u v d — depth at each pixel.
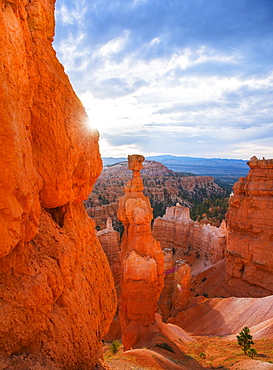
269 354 19.64
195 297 40.41
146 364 16.02
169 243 71.44
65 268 6.82
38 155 6.58
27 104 5.77
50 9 7.75
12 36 4.88
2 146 4.26
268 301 30.08
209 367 19.05
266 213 36.34
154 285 26.95
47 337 5.56
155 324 27.06
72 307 6.80
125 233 33.00
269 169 37.28
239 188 39.97
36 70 6.52
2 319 4.48
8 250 4.46
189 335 31.41
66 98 7.43
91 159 9.16
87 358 6.93
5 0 4.97
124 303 27.75
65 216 8.34
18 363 4.59
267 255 35.81
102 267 10.01
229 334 29.14
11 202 4.45
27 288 5.11
